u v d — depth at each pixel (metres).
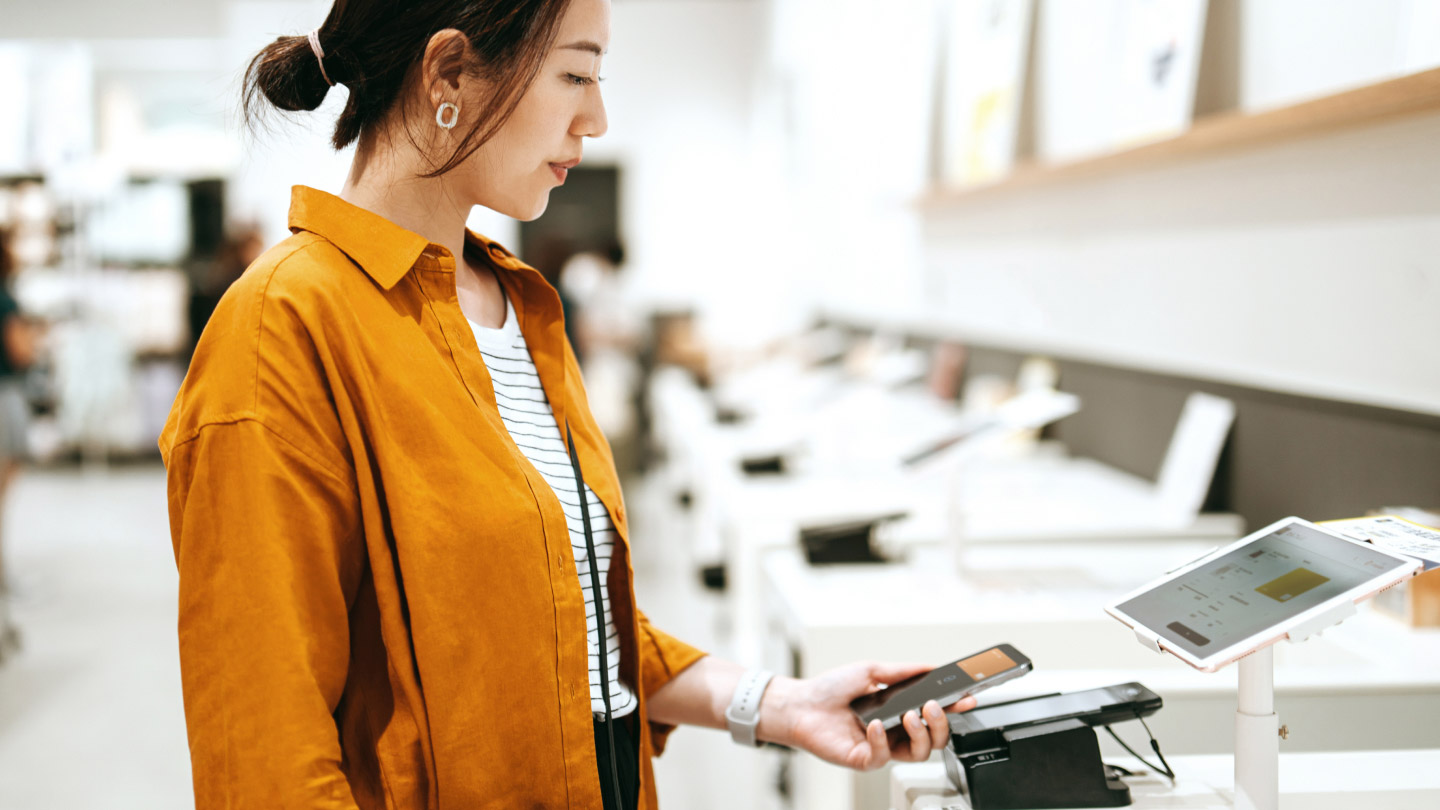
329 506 0.87
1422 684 1.37
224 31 7.98
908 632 1.63
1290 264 2.07
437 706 0.90
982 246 4.01
